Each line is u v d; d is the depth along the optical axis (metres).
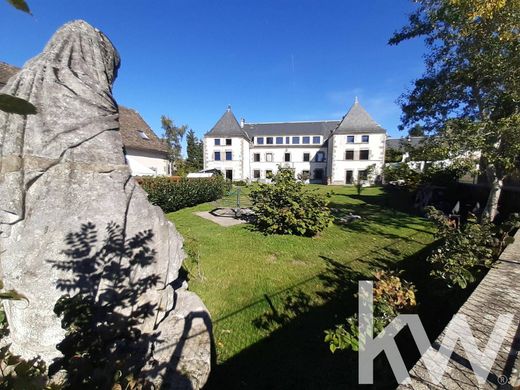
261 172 41.12
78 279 2.66
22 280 2.55
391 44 9.81
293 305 4.46
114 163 3.12
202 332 3.20
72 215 2.74
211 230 8.93
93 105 3.04
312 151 39.53
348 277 5.46
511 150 7.14
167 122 47.59
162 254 3.24
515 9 6.35
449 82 8.84
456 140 7.51
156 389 2.36
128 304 2.88
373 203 15.36
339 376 3.07
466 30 7.32
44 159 2.69
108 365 1.94
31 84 2.77
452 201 12.95
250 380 3.05
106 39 3.50
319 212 8.24
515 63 6.74
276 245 7.40
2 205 2.58
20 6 0.44
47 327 2.57
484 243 4.50
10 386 1.16
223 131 37.41
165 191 12.22
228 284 5.18
